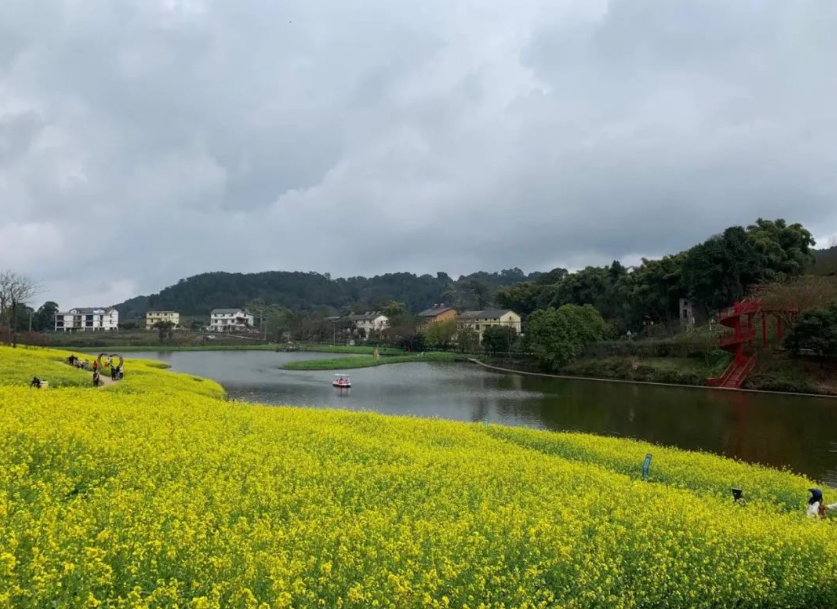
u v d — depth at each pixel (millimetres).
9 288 72438
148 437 15688
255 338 165875
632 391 62125
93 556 7512
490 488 14555
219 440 16625
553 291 136125
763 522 13812
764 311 63594
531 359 91500
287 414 23922
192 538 8734
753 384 62312
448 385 69000
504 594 9102
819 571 11367
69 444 13594
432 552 9609
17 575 6828
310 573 8508
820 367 61594
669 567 10797
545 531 11109
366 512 11258
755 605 10625
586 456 23188
